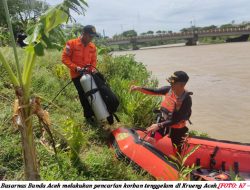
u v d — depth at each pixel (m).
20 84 3.77
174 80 5.50
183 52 55.06
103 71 11.59
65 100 8.29
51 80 9.00
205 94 14.94
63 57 7.01
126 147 5.83
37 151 5.39
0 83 7.55
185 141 5.61
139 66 13.80
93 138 6.76
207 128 9.95
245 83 17.70
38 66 10.23
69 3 3.65
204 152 6.09
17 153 5.29
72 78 7.15
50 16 3.61
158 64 32.22
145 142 5.88
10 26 3.68
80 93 7.15
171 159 5.73
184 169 5.15
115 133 6.42
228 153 6.08
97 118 6.98
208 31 95.25
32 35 3.57
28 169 3.86
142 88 6.10
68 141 5.00
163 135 5.95
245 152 6.09
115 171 5.33
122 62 12.66
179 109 5.60
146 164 5.52
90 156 5.61
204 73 23.02
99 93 6.93
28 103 3.82
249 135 9.40
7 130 5.77
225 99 13.77
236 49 52.19
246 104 12.82
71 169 5.12
